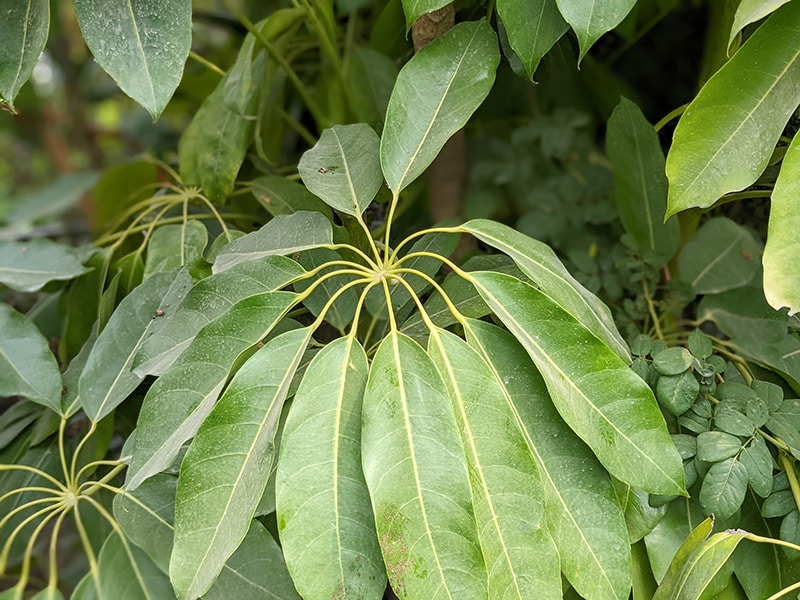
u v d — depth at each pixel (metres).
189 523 0.48
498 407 0.49
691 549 0.51
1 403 1.00
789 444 0.54
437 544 0.44
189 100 1.20
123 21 0.52
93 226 1.20
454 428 0.47
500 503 0.47
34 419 0.72
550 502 0.50
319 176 0.60
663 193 0.75
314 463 0.47
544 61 0.77
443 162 1.00
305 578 0.45
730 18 0.68
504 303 0.51
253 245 0.58
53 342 0.87
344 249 0.66
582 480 0.50
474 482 0.47
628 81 1.06
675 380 0.56
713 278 0.77
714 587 0.52
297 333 0.52
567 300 0.52
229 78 0.82
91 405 0.60
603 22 0.49
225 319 0.52
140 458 0.51
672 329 0.78
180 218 0.77
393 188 0.57
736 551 0.56
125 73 0.52
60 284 0.82
